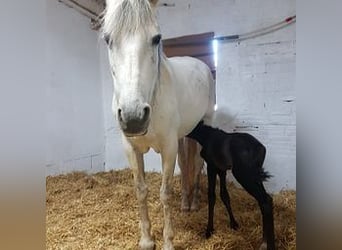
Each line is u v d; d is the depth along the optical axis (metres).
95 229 2.08
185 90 1.92
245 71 3.12
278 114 2.98
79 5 3.60
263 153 1.79
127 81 1.29
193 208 2.40
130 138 1.58
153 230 2.01
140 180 1.71
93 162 3.87
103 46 3.94
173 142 1.66
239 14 3.10
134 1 1.34
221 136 1.86
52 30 3.28
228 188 2.98
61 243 1.89
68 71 3.49
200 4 3.30
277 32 2.93
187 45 3.41
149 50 1.36
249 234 1.97
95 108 3.90
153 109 1.51
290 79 2.91
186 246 1.79
